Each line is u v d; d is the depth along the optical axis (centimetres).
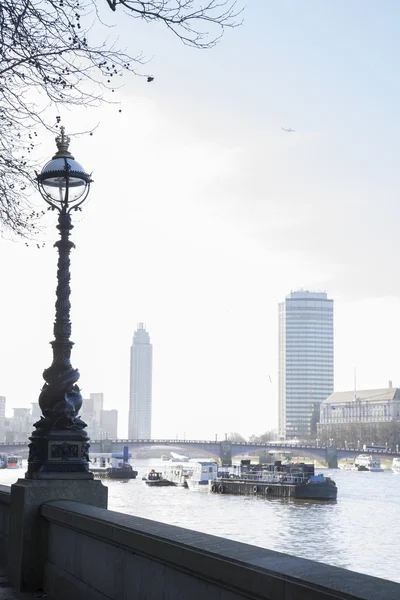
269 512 9469
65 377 1191
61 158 1255
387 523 8381
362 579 502
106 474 16912
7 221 1211
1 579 1176
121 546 807
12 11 969
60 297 1230
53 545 1070
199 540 686
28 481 1149
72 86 1011
